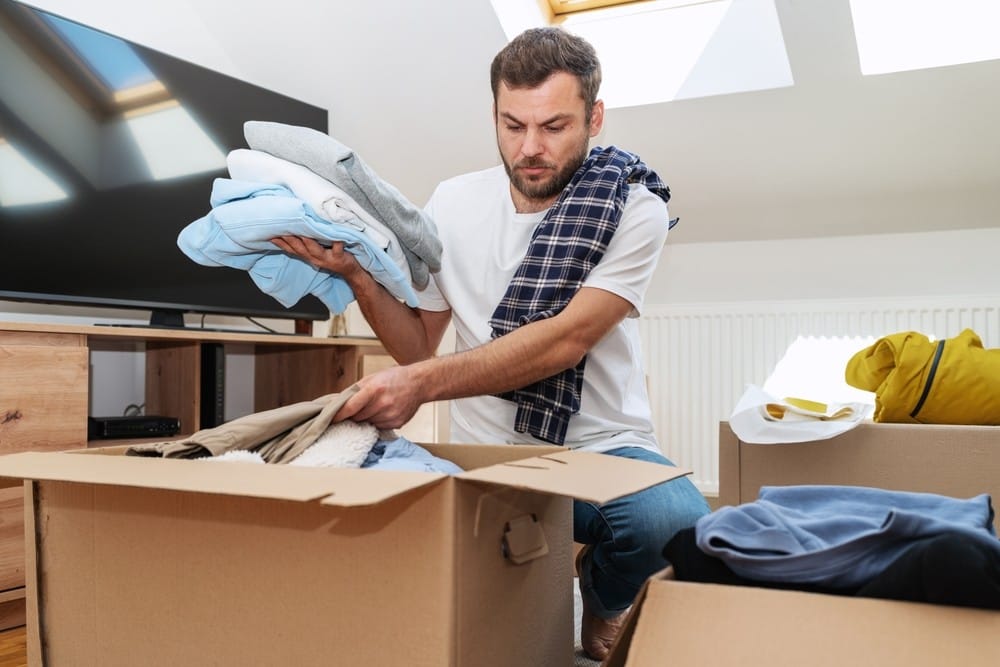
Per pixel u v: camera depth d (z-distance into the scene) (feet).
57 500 2.94
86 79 7.63
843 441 5.96
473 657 2.42
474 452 3.59
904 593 2.15
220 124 8.77
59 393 6.63
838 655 2.05
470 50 9.40
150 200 8.14
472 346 4.99
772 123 9.44
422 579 2.35
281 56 9.73
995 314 9.47
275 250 4.19
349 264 4.16
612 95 9.70
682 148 10.03
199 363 8.21
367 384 3.41
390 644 2.39
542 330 4.11
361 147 10.89
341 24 9.29
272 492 2.10
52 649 2.94
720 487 6.23
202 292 8.63
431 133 10.58
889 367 6.44
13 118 7.07
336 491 2.11
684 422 10.66
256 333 8.32
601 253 4.42
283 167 3.88
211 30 9.41
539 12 9.74
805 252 10.61
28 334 6.52
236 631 2.61
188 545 2.70
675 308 10.75
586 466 2.74
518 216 4.83
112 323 8.48
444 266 5.02
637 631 2.21
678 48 9.46
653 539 4.14
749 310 10.41
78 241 7.55
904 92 8.71
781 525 2.44
